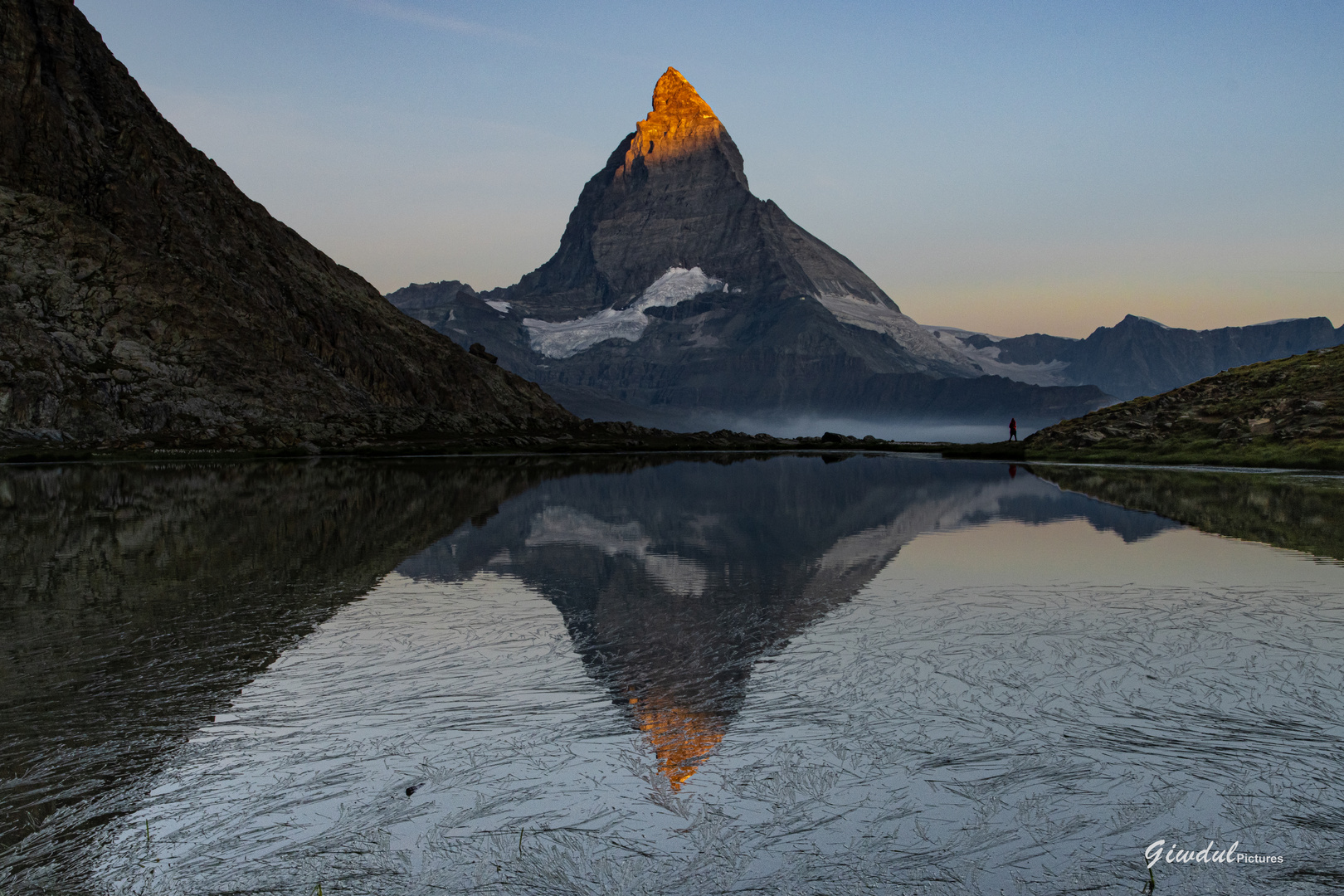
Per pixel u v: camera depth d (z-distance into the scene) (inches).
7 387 2878.9
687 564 782.5
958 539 933.8
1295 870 279.7
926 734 375.6
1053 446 2768.2
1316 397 2231.8
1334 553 821.9
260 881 277.6
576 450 3821.4
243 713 400.8
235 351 3533.5
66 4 4050.2
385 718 395.5
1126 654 483.2
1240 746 362.0
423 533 990.4
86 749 364.2
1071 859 286.5
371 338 4439.0
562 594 650.2
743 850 291.6
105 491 1544.0
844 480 1866.4
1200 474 1889.8
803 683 440.1
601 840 297.7
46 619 568.7
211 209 4124.0
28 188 3528.5
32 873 281.1
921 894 269.6
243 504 1323.8
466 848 293.7
